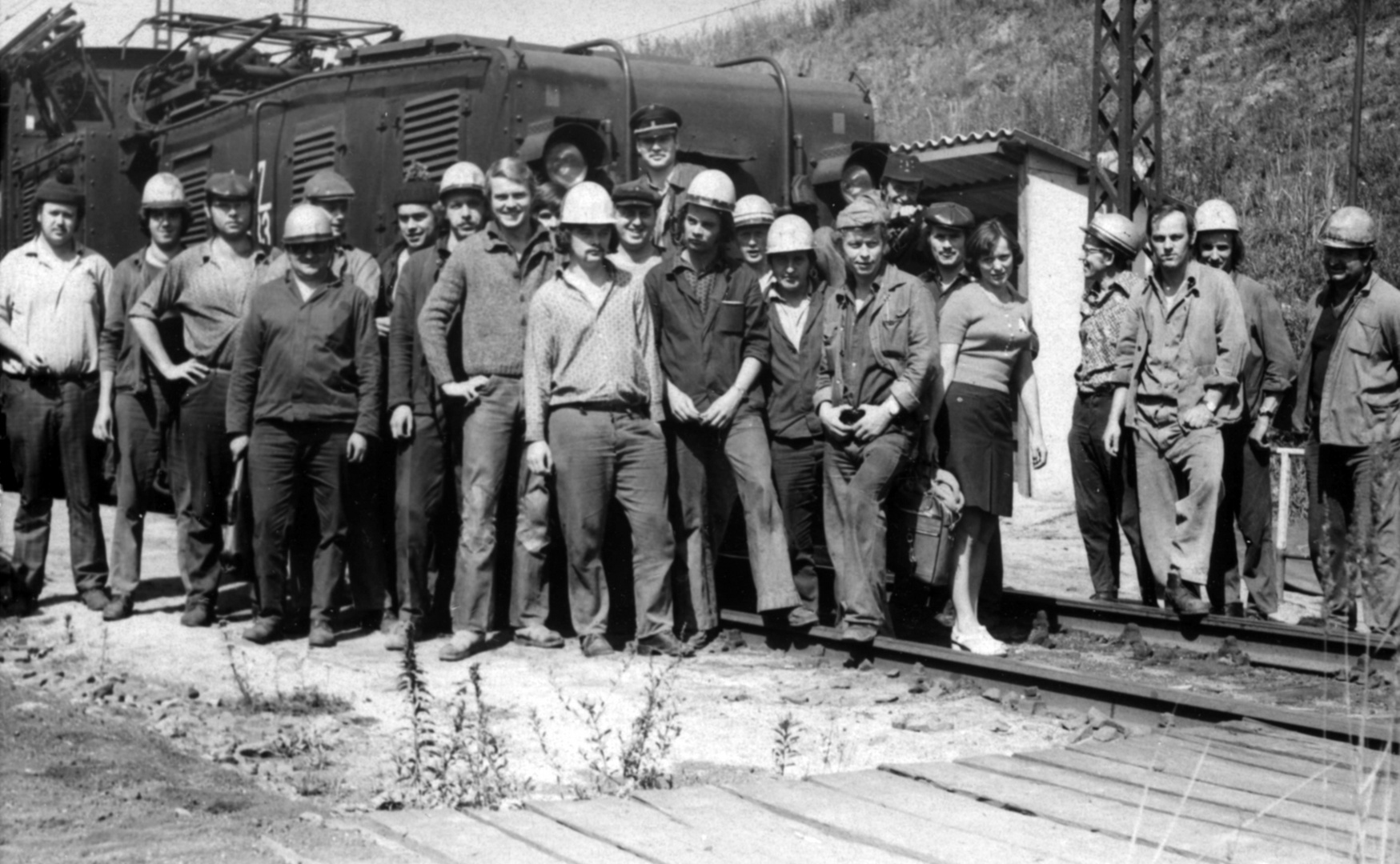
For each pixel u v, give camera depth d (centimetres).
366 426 818
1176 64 2423
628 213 824
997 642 770
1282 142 2139
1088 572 1212
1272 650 759
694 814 444
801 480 815
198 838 450
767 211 859
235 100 1204
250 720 641
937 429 762
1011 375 792
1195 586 804
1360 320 804
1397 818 431
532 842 417
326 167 1095
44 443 896
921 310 741
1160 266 809
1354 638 720
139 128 1325
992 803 454
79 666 758
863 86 1116
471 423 791
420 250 839
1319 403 827
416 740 550
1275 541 990
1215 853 396
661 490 785
